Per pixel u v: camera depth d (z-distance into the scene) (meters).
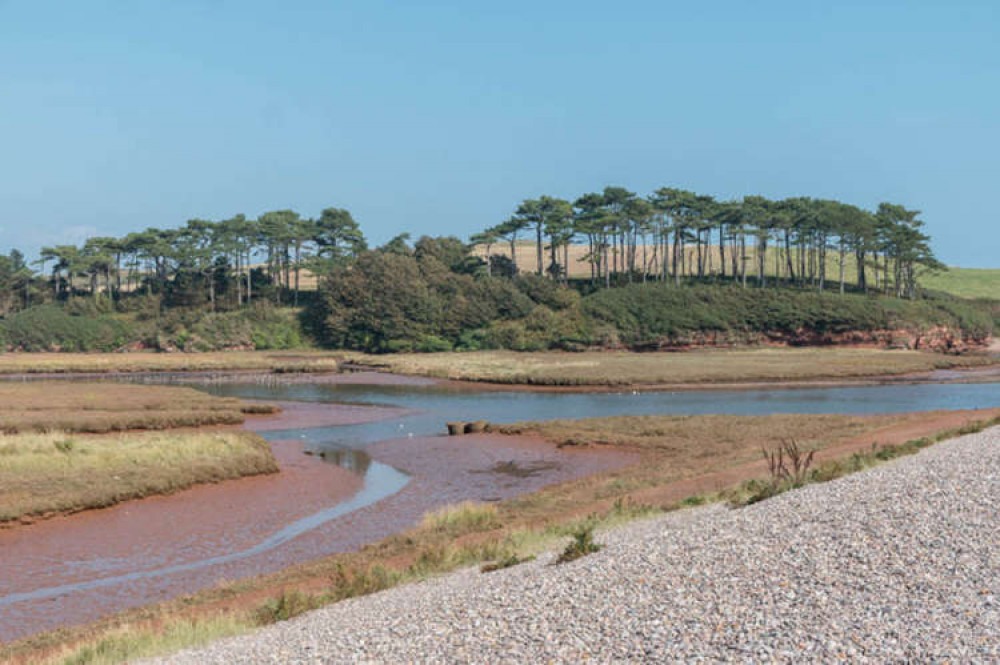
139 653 14.70
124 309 168.75
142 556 25.48
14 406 62.69
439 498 33.78
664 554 14.41
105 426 51.62
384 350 147.12
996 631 8.89
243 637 14.90
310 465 41.19
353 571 19.42
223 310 171.00
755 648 9.31
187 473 34.94
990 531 12.51
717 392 82.62
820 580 11.38
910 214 166.62
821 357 116.69
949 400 72.38
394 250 187.62
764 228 165.00
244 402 70.81
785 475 23.94
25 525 28.36
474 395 82.62
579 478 36.97
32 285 187.50
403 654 11.41
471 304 149.75
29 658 16.19
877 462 24.84
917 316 138.75
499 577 16.14
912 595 10.33
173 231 186.38
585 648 10.29
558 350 139.00
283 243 182.25
